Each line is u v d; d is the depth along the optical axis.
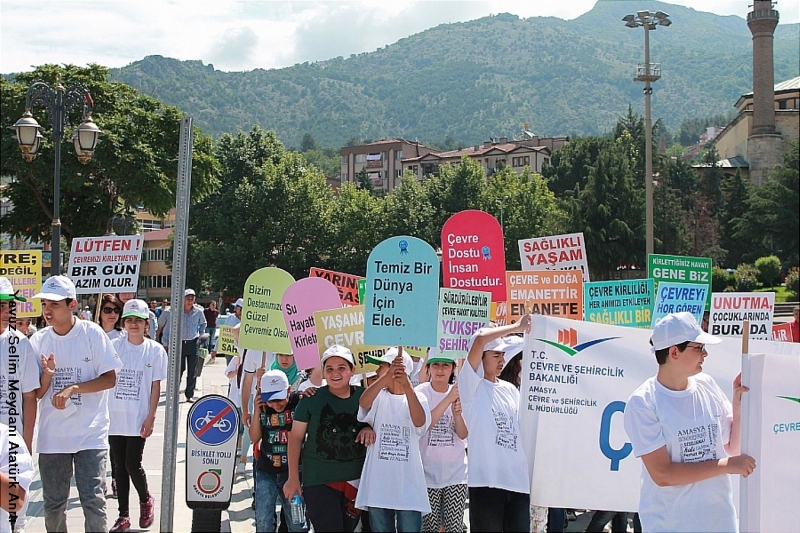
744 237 66.38
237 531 8.09
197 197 42.41
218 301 63.03
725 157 95.25
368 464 6.06
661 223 58.75
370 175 148.00
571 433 6.40
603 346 6.48
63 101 16.03
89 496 6.59
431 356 7.62
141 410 7.79
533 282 9.00
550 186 85.62
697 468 5.02
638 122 85.06
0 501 5.41
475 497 6.08
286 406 6.68
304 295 7.57
